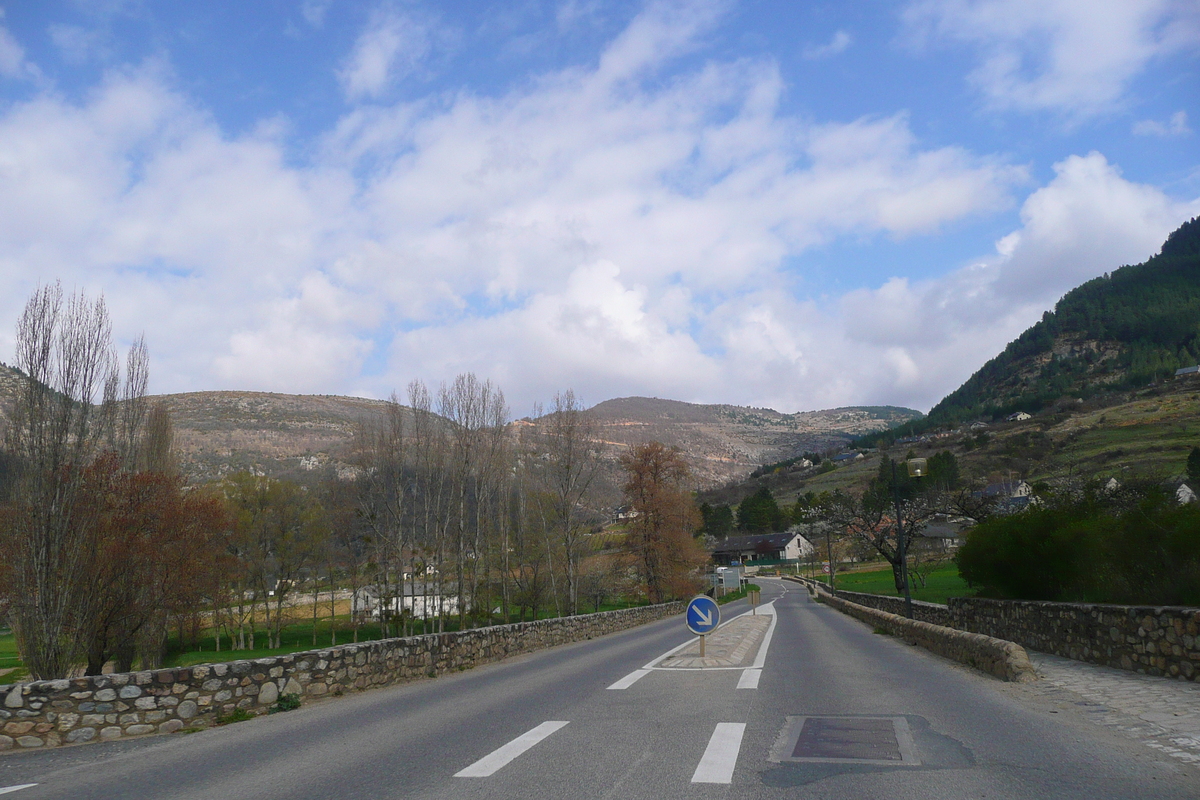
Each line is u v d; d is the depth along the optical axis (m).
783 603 64.69
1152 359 178.38
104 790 6.25
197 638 55.66
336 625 70.38
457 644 17.25
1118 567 13.73
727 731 7.77
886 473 110.44
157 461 33.19
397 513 48.81
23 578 20.91
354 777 6.28
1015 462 104.06
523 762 6.57
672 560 59.62
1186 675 9.91
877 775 5.76
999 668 11.81
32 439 21.62
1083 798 5.02
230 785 6.20
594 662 17.33
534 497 52.94
